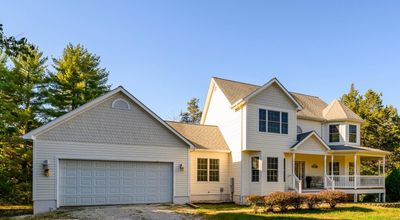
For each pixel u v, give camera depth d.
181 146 20.03
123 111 18.55
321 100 31.44
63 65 29.03
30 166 23.97
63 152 16.67
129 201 18.28
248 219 14.38
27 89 24.45
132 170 18.55
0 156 23.08
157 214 15.35
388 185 27.03
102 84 32.84
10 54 9.09
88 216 14.45
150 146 19.03
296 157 25.83
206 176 22.41
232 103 23.20
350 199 26.52
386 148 38.91
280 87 23.52
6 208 19.50
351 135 27.59
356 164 25.67
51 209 16.11
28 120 24.03
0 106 22.53
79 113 17.30
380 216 15.75
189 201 19.91
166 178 19.45
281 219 14.47
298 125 26.47
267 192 22.03
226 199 22.94
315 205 19.05
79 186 17.05
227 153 23.41
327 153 25.09
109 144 17.89
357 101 41.38
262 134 22.47
